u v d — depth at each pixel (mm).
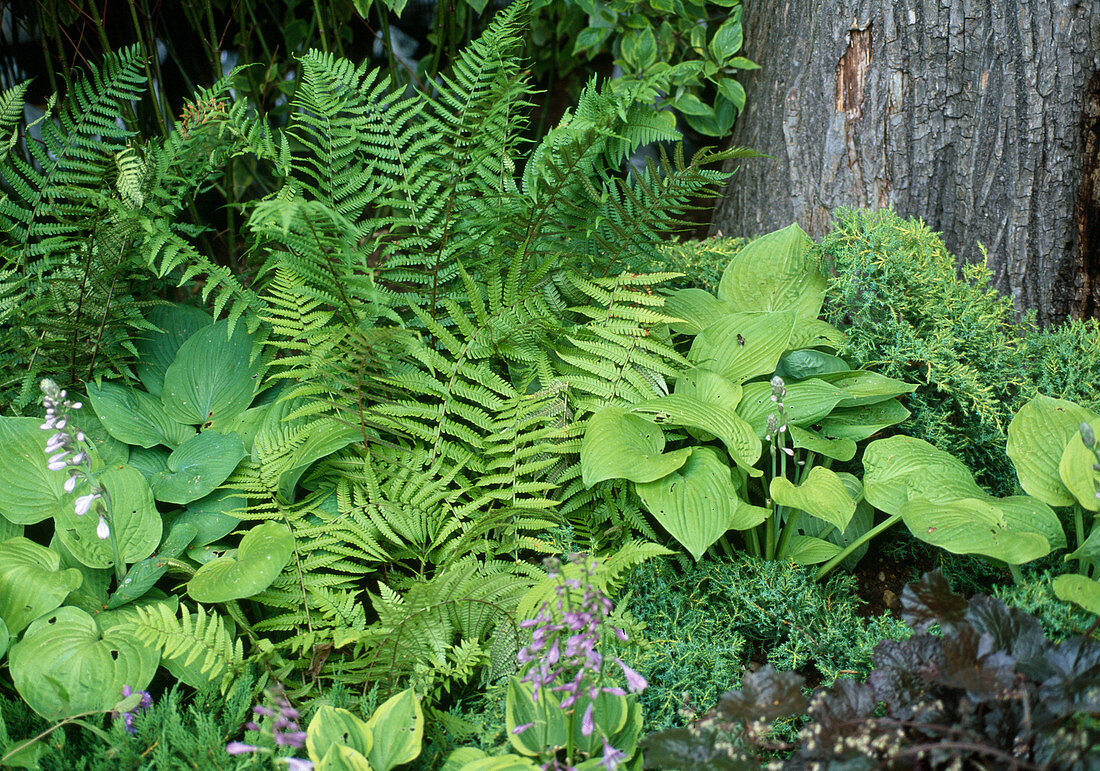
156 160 2809
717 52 3633
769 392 2809
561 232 3016
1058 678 1849
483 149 2953
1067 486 2342
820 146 3480
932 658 1956
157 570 2408
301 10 4203
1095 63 3094
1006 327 3283
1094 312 3332
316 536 2572
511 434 2686
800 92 3502
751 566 2586
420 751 2033
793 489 2520
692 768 1841
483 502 2623
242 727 2127
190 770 1946
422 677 2236
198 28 3697
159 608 2273
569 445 2680
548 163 2770
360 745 1948
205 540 2578
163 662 2219
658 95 3861
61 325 2773
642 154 4441
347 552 2498
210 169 2986
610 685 2039
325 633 2324
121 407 2834
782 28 3576
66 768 1966
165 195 2791
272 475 2631
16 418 2631
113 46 3857
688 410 2602
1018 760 1688
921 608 2039
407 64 4387
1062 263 3295
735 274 3316
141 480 2545
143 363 3062
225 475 2615
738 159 3867
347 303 2717
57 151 2842
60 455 2166
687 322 3107
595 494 2738
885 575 2836
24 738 2123
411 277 2934
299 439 2691
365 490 2682
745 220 3836
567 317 3176
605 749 1774
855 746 1774
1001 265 3330
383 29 3881
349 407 2723
